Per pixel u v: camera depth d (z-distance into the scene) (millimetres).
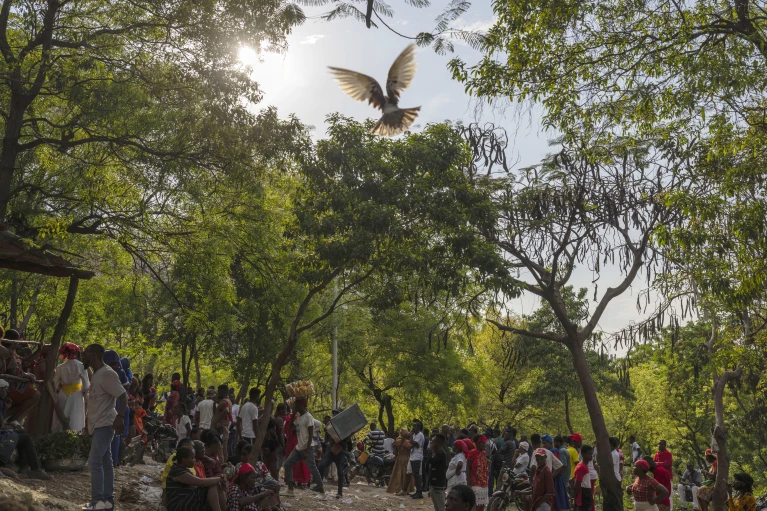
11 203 20578
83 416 13109
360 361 39000
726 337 19562
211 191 21078
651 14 13297
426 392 39062
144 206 20188
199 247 22016
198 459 10234
